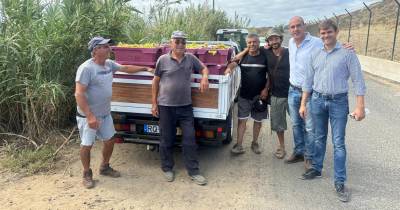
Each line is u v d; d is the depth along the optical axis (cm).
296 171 544
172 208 430
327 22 448
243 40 1304
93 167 547
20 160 543
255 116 603
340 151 461
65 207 427
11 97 617
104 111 479
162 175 524
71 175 513
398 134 727
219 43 759
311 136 520
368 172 540
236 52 781
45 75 642
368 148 642
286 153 620
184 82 495
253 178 518
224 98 511
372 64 1775
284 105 573
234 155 607
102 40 451
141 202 443
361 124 801
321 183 503
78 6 714
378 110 938
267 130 759
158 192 470
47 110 609
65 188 475
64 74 677
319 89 468
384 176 527
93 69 454
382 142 676
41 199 444
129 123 538
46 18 679
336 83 453
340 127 461
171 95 493
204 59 518
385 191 480
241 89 592
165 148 509
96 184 489
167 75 493
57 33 657
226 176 525
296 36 514
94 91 460
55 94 596
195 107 521
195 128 528
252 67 575
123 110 542
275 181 509
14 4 642
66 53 679
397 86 1347
